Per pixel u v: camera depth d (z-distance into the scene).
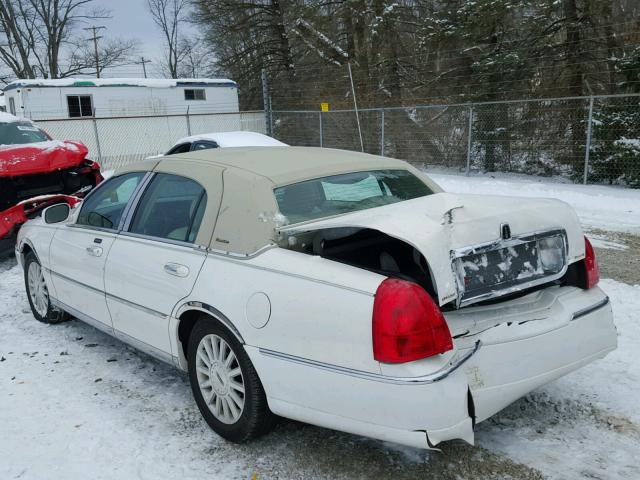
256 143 10.41
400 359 2.47
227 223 3.25
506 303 2.96
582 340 2.99
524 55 15.34
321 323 2.68
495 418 3.38
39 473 3.01
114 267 3.90
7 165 7.32
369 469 2.96
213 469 3.02
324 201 3.50
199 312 3.34
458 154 15.45
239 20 26.42
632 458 2.97
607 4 14.23
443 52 17.36
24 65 38.16
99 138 20.06
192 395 3.84
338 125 18.45
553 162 13.89
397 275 2.70
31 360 4.45
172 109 22.45
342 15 21.17
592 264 3.22
